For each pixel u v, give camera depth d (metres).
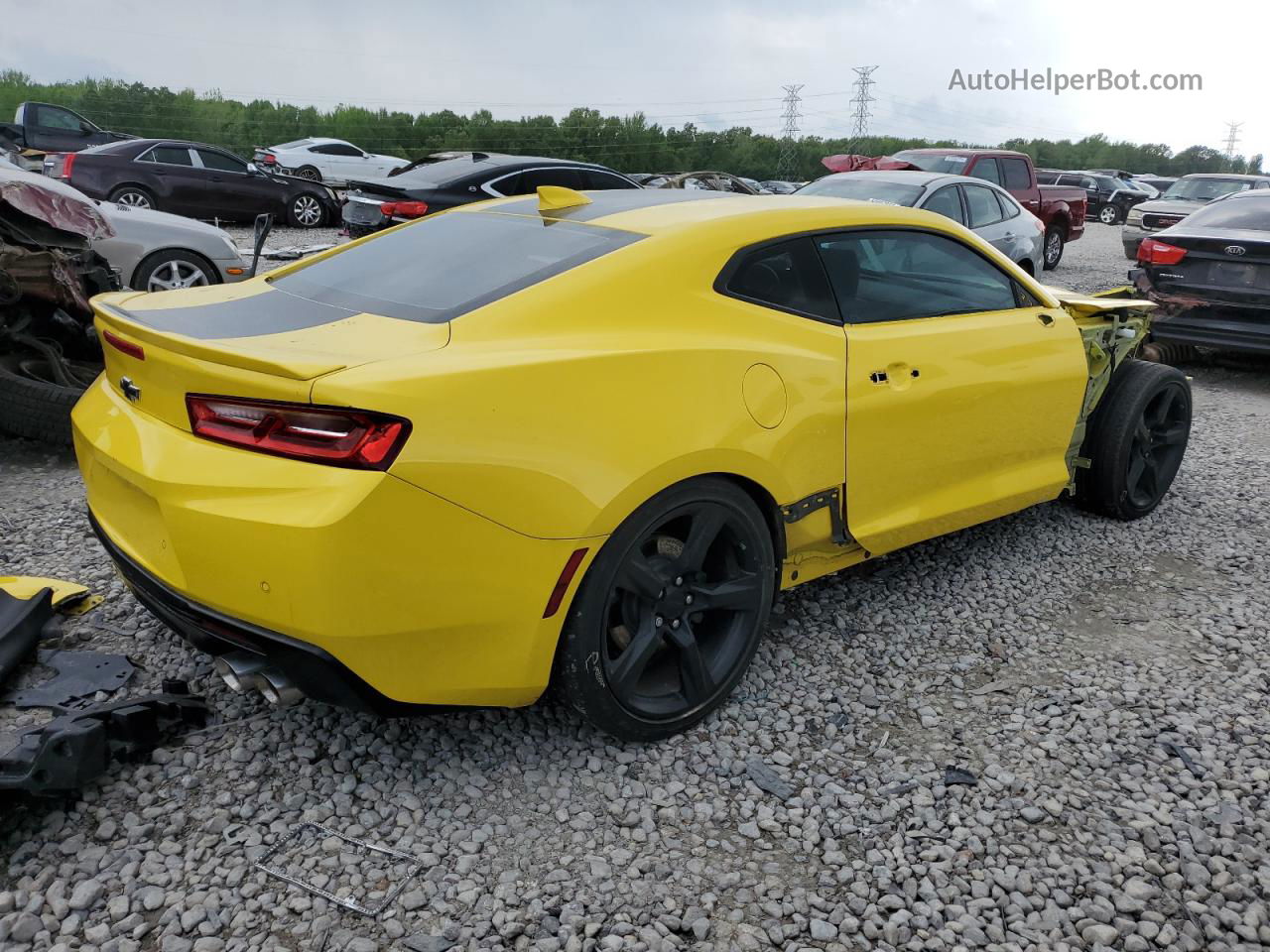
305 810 2.51
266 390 2.18
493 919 2.20
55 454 5.19
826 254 3.21
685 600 2.79
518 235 3.04
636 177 18.84
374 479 2.13
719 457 2.68
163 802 2.51
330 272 3.10
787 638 3.53
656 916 2.24
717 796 2.66
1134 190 32.12
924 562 4.23
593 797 2.63
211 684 3.03
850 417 3.10
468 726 2.89
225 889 2.25
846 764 2.83
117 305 2.84
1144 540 4.55
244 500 2.20
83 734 2.36
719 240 2.93
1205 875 2.42
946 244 3.65
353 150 22.77
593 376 2.48
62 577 3.70
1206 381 8.27
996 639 3.59
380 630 2.22
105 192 14.78
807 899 2.31
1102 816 2.63
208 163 15.73
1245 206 8.17
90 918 2.15
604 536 2.47
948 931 2.23
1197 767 2.85
